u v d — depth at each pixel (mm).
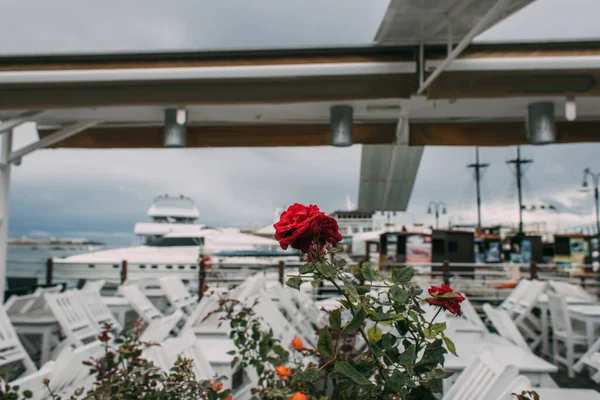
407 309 1420
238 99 4707
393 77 4613
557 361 6500
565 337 5984
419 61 4555
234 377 3850
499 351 3812
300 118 6289
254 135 6363
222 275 11750
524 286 7945
